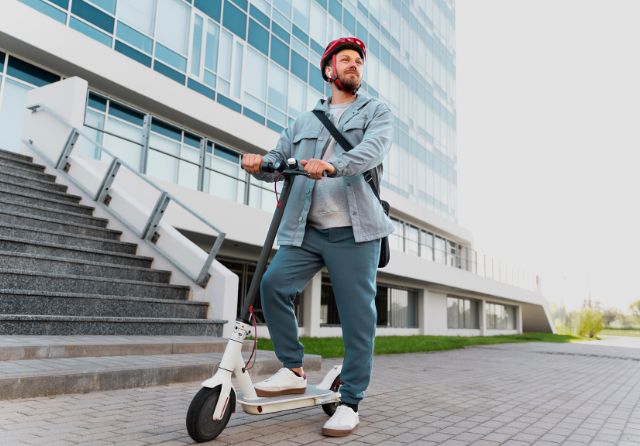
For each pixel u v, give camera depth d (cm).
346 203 256
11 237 507
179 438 221
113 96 1097
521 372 724
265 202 1470
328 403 278
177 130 1236
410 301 2261
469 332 2784
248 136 1362
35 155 792
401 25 2538
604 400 452
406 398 405
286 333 259
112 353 392
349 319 253
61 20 1023
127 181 852
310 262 261
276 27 1623
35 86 980
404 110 2466
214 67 1374
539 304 3516
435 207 2686
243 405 229
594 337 3747
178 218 973
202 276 588
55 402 279
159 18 1234
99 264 545
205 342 471
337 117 272
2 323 376
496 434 277
